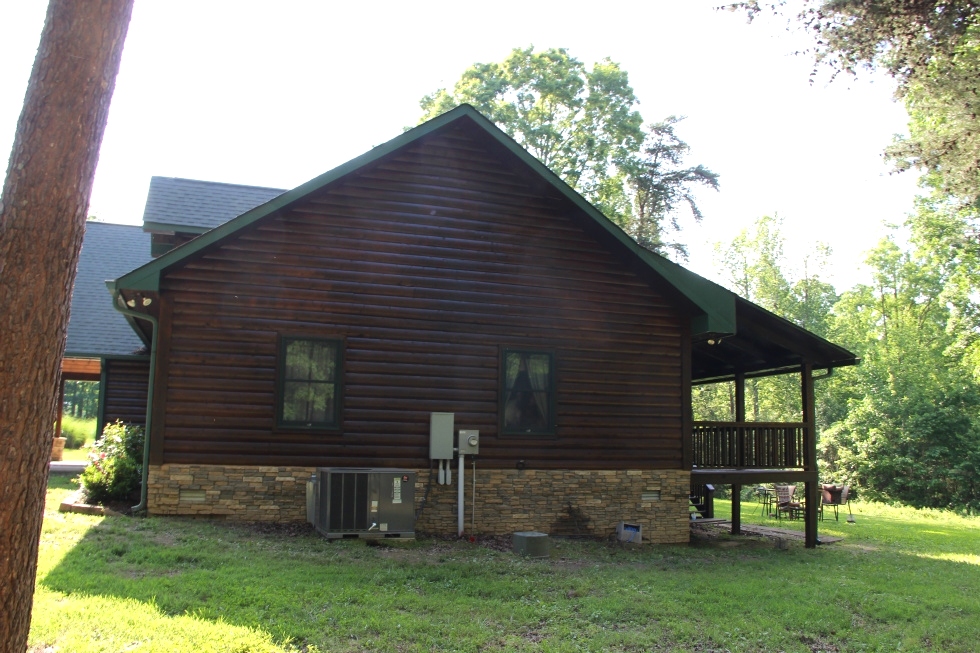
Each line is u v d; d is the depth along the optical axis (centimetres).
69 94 456
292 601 784
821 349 1582
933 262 4397
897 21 1348
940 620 955
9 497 430
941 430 3859
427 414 1303
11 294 439
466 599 862
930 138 1539
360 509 1139
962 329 3903
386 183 1322
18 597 432
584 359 1408
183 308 1209
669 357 1465
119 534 1024
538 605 866
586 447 1393
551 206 1412
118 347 1930
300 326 1253
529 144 3400
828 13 1359
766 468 1574
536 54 3481
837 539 1733
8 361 434
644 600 921
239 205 1739
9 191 451
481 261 1359
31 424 439
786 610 934
